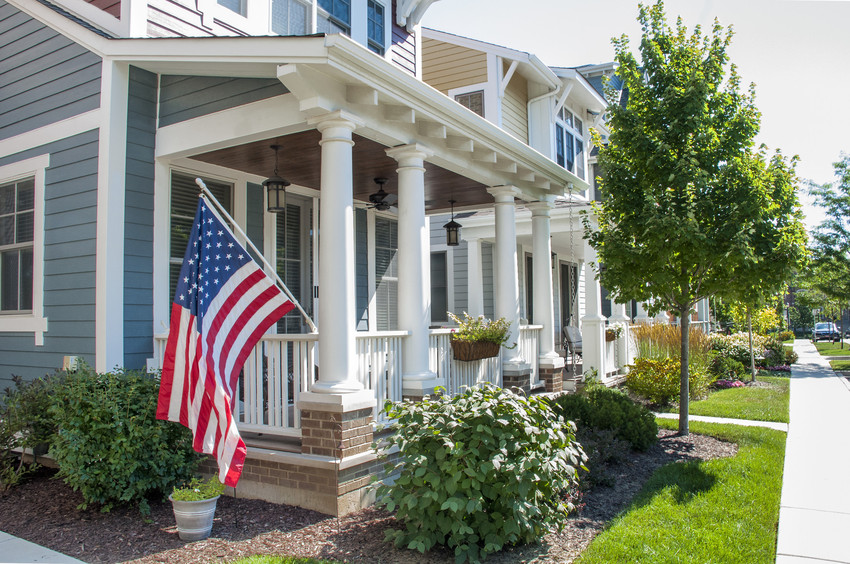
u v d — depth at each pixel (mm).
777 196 7402
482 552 4027
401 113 5602
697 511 4988
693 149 7609
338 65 4746
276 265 7578
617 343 11891
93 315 5973
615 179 8000
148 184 6254
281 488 5168
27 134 6926
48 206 6609
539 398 4613
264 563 3939
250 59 4984
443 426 4160
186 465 5430
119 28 6309
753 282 7383
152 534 4637
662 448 7324
